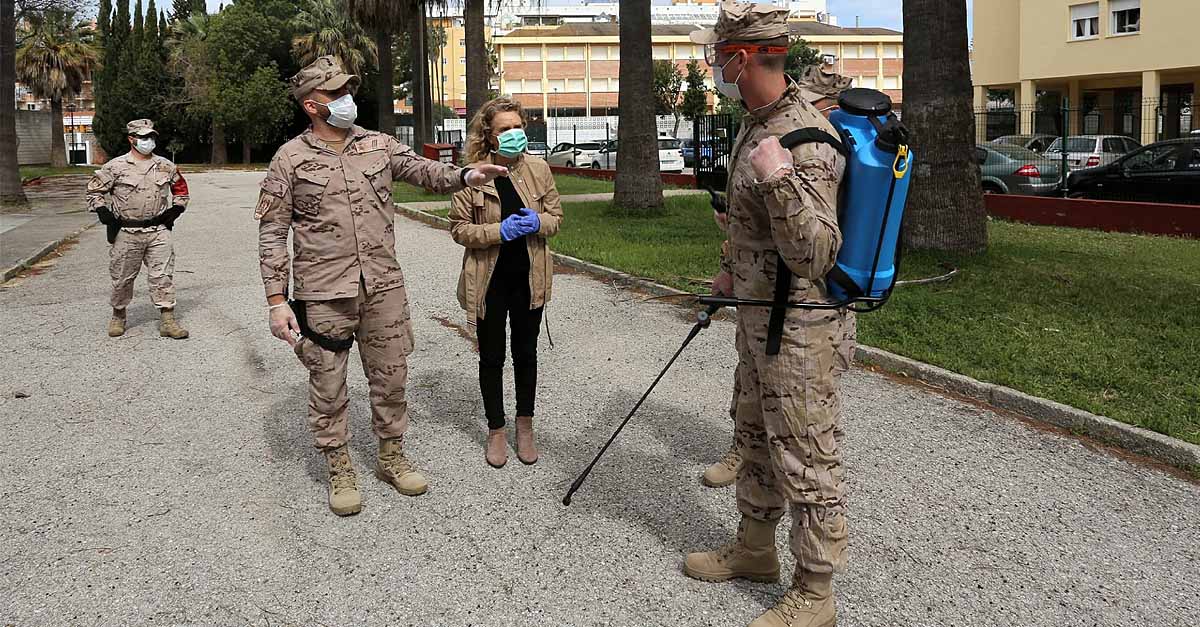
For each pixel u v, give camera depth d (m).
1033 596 3.52
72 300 9.56
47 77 51.78
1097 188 16.84
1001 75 36.69
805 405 3.00
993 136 20.89
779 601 3.24
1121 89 34.56
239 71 51.31
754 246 3.01
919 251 10.55
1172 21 29.88
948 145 10.37
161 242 7.74
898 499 4.39
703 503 4.36
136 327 8.21
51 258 12.97
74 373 6.70
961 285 8.89
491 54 78.81
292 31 53.00
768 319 3.02
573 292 9.61
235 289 10.07
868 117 2.91
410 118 58.69
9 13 22.06
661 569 3.73
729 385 6.25
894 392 6.05
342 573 3.73
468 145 4.73
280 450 5.12
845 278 2.94
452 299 9.30
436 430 5.44
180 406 5.92
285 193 4.11
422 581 3.65
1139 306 7.86
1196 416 5.17
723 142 19.69
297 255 4.20
